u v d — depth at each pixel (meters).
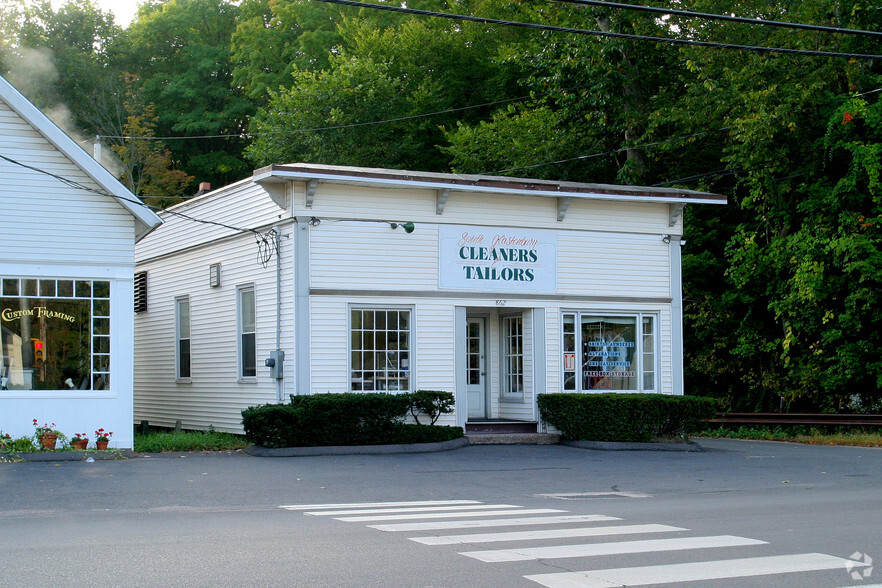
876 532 10.23
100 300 18.27
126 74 44.59
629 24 32.00
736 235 29.67
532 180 21.83
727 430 29.11
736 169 30.86
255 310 21.45
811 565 8.37
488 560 8.47
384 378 20.69
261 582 7.53
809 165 29.34
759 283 29.98
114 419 18.20
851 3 29.50
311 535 9.81
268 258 20.95
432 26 42.72
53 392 17.75
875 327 27.83
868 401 28.64
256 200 21.44
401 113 39.16
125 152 41.94
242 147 46.94
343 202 20.45
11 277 17.62
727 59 30.42
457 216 21.52
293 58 45.75
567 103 32.19
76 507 11.98
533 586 7.47
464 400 21.31
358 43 41.75
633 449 20.73
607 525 10.66
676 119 30.14
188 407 24.23
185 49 47.66
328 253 20.25
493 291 21.72
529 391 22.05
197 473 15.50
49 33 46.19
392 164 38.38
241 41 46.78
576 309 22.55
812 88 28.36
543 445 21.27
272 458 18.09
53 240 17.89
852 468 17.92
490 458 18.70
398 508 12.19
